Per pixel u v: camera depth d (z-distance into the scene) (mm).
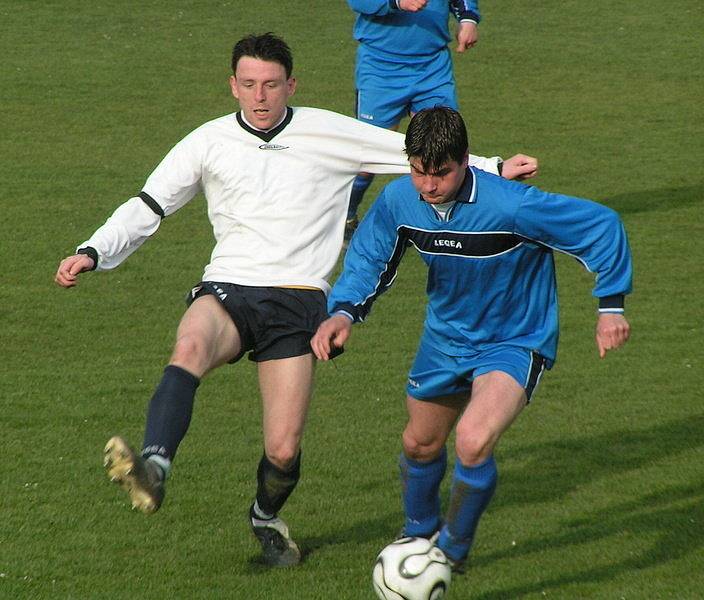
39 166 45688
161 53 62812
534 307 18125
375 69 37438
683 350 30516
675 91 58031
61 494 22281
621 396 27594
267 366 19500
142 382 28156
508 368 17672
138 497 15867
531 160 19609
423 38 36906
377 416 26547
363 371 29297
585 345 31000
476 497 17312
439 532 18469
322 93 56000
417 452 19109
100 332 31422
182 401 17625
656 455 24234
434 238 17766
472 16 37250
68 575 19172
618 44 66750
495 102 56188
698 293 34719
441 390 18531
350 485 23109
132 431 25344
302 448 24750
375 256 18359
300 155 19875
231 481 23125
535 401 27391
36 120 51562
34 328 31516
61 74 58562
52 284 34750
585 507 21906
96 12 70562
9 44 63625
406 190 17844
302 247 19703
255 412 26734
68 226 39406
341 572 19516
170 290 34719
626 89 58469
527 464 24016
